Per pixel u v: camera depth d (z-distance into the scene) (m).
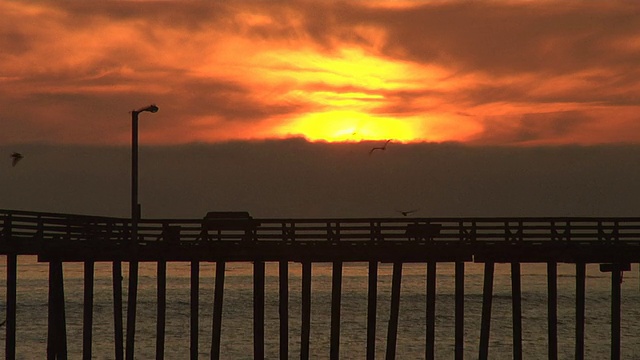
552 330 161.00
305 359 160.00
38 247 156.25
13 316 157.12
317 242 160.50
